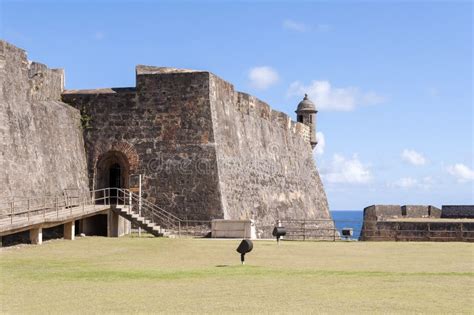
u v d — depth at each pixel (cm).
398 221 4038
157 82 4091
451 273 1958
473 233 3691
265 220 4694
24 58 3488
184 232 3934
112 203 4100
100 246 2877
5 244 2880
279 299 1495
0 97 3194
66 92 4212
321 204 6094
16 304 1464
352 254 2627
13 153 3266
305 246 3008
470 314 1326
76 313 1355
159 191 4019
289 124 5681
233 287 1677
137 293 1593
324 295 1546
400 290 1619
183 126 4041
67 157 3872
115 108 4119
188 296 1545
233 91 4522
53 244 2916
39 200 3456
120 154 4091
